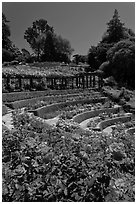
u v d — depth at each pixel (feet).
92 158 22.91
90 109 109.29
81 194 20.54
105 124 87.86
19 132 30.86
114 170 24.66
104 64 225.15
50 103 108.68
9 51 268.41
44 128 40.47
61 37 331.16
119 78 212.43
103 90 165.27
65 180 21.12
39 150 24.22
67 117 83.56
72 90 153.99
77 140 29.01
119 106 131.13
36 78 149.38
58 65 249.75
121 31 275.18
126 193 23.13
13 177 20.99
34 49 346.13
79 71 223.92
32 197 20.31
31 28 366.63
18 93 116.67
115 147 27.25
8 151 25.39
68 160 22.40
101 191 21.07
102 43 266.36
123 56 210.59
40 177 21.50
